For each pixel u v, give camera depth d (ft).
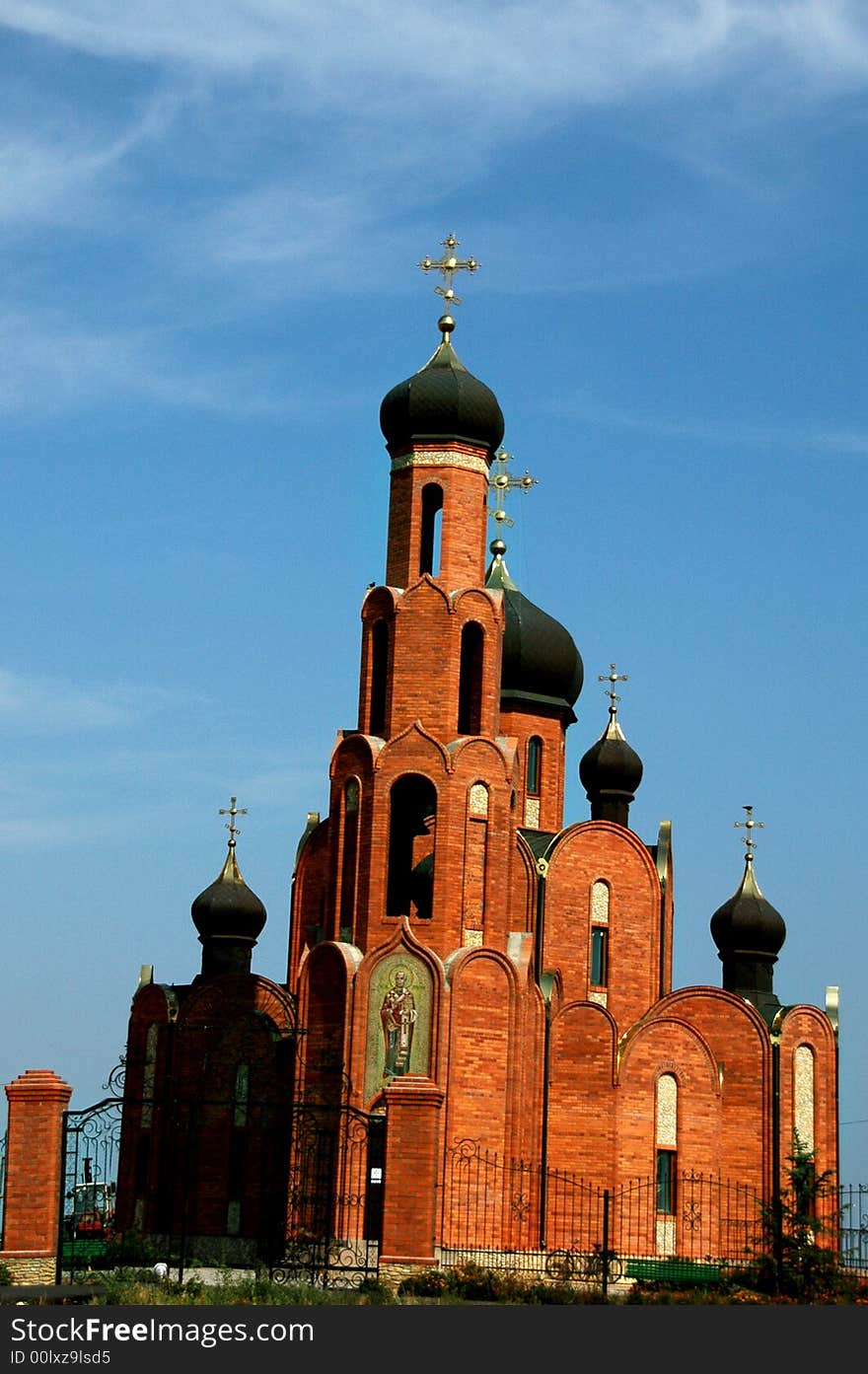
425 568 235.20
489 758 224.53
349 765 225.97
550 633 264.31
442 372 232.73
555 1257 207.62
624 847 251.80
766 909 252.01
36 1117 174.60
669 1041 235.81
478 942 220.23
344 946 218.79
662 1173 232.94
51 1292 154.61
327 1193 211.20
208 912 249.96
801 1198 216.33
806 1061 246.27
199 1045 232.53
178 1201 228.02
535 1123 224.94
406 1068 213.25
